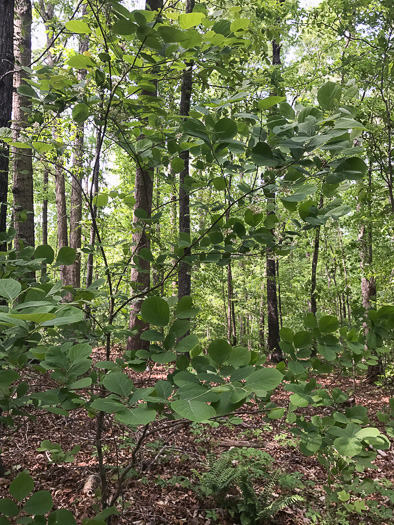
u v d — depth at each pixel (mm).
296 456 5141
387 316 1585
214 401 1011
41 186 18328
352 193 8211
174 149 2035
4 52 3637
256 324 20672
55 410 1278
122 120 2076
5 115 3639
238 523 3779
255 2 6492
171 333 1456
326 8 8398
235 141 1419
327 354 1515
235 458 4598
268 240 1874
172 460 4234
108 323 2240
